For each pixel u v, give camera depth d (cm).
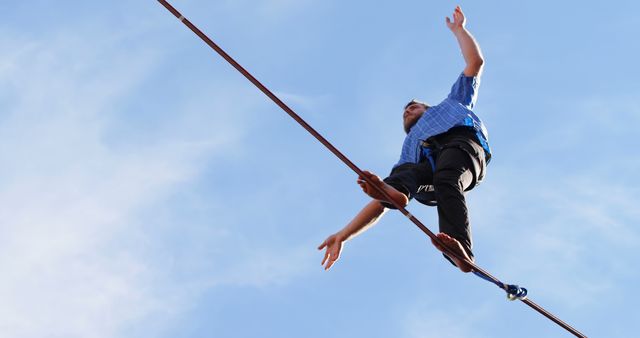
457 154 961
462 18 1075
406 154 1018
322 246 1002
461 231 912
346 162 859
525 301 914
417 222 878
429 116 1009
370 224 994
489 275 902
